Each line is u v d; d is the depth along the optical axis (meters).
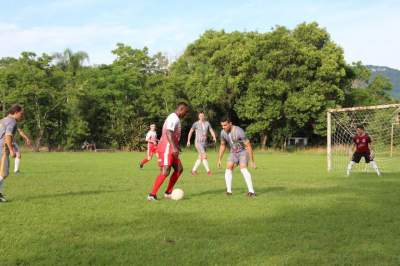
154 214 7.42
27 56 40.12
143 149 43.06
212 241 5.62
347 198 9.55
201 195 9.90
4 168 8.66
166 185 11.84
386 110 31.33
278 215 7.42
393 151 31.30
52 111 41.84
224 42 44.16
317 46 44.28
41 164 20.61
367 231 6.23
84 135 42.38
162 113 43.97
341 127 33.84
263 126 40.00
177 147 9.00
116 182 12.54
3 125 8.65
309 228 6.41
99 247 5.32
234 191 10.73
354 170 18.66
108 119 44.16
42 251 5.12
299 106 37.97
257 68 39.28
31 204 8.33
